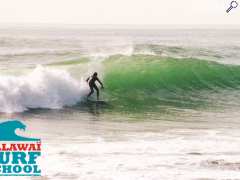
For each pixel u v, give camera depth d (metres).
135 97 78.81
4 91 67.31
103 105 73.06
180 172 39.47
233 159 43.25
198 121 61.72
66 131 55.19
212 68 94.12
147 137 51.84
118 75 83.12
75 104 72.62
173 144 48.72
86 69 84.44
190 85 88.31
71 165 41.25
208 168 40.59
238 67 96.75
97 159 43.03
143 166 41.06
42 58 119.94
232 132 54.81
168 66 89.38
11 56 125.69
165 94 82.69
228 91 88.00
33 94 69.44
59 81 73.00
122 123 60.44
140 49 153.00
